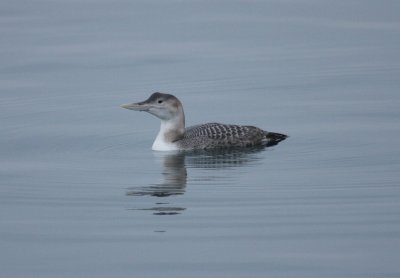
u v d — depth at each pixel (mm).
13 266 12844
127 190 15805
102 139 18828
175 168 16922
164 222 14344
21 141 18734
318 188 15672
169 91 21891
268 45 25047
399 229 13805
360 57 23906
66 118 20156
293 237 13641
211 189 15766
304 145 18094
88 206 15125
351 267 12570
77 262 12945
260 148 18016
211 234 13836
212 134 17969
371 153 17438
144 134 19156
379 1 28594
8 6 28828
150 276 12469
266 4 28719
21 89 21953
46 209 15039
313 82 22203
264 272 12508
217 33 26078
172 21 27156
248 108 20609
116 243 13578
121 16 27672
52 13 28031
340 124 19250
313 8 28188
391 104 20453
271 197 15305
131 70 23234
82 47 24906
